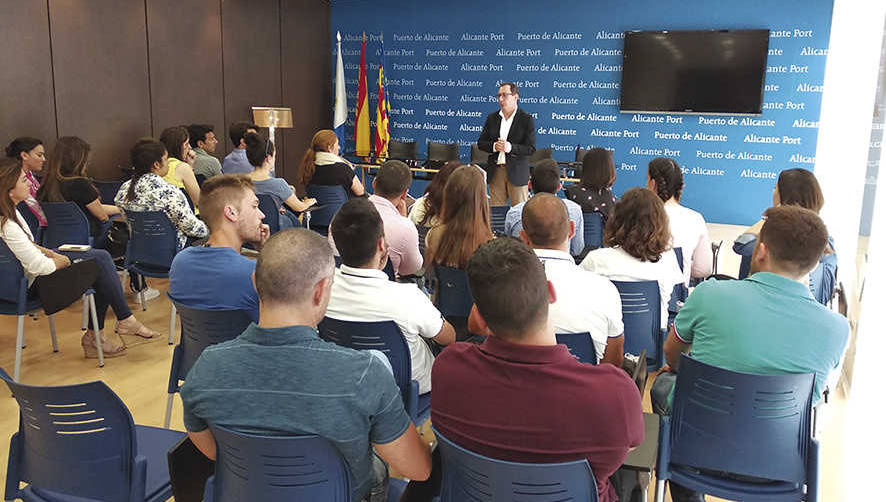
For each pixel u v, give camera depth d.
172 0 7.79
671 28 8.66
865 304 3.18
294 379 1.37
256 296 2.49
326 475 1.43
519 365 1.32
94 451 1.72
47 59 6.53
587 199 4.45
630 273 2.76
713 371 1.83
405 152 9.12
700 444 1.93
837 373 2.47
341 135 10.23
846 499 2.54
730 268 6.19
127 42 7.31
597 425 1.29
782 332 1.88
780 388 1.79
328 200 5.48
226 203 2.55
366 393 1.38
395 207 3.58
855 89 4.44
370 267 2.22
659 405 2.27
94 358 3.88
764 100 8.35
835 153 4.52
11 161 3.25
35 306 3.43
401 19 10.15
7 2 6.14
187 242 4.52
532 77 9.54
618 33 8.96
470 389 1.36
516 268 1.33
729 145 8.63
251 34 8.96
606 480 1.38
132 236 4.23
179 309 2.43
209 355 1.43
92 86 6.99
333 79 10.64
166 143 5.37
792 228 1.88
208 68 8.35
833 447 2.93
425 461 1.53
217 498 1.55
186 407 1.46
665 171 3.66
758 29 8.17
